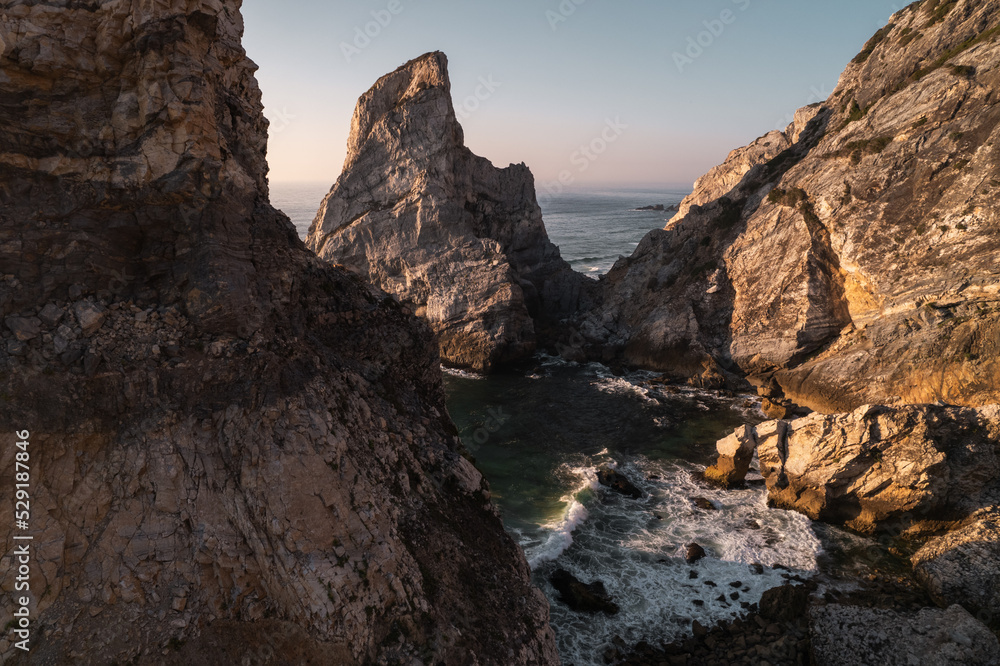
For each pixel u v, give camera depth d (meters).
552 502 25.84
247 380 10.20
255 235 11.39
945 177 35.88
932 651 14.92
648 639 17.72
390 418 13.75
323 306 13.80
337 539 10.09
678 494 26.50
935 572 18.80
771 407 36.47
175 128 9.41
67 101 9.12
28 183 9.09
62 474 8.89
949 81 37.69
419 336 16.27
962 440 22.75
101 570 8.84
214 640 8.93
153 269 10.19
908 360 33.38
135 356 9.42
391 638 9.92
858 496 23.22
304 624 9.31
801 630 17.64
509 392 41.44
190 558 9.27
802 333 39.78
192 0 9.31
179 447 9.62
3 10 8.44
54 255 9.29
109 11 8.78
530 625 12.06
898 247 36.53
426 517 12.29
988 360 30.36
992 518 20.86
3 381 8.48
